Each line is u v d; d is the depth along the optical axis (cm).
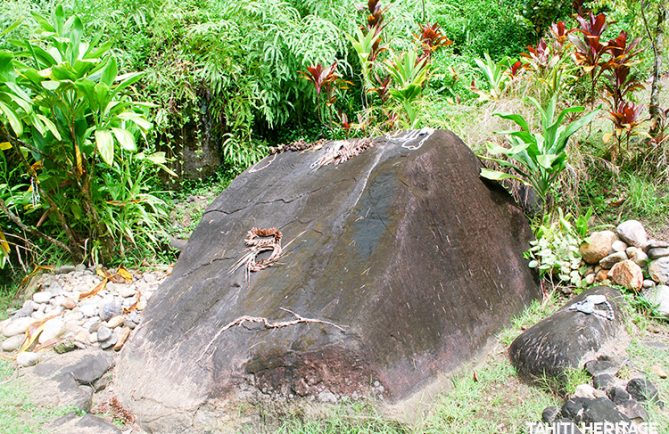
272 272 332
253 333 294
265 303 309
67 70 370
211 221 418
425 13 714
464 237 337
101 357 347
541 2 700
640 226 356
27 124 418
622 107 416
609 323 294
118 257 471
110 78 397
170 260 483
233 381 285
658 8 434
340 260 312
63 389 317
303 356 272
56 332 372
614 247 357
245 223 393
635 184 407
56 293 423
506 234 367
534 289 367
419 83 510
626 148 430
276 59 545
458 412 268
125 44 542
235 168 563
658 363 278
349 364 266
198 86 548
